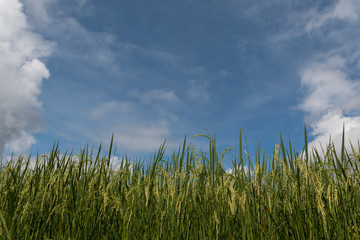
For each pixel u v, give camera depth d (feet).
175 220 9.04
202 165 10.81
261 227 8.66
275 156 9.86
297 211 8.53
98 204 10.27
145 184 10.27
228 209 9.32
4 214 9.73
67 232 9.43
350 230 8.11
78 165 10.98
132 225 9.58
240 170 10.02
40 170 11.61
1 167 11.69
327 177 9.34
